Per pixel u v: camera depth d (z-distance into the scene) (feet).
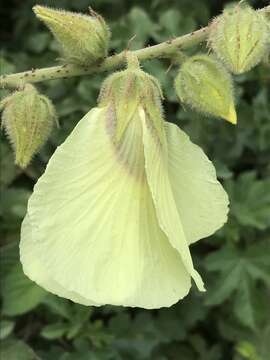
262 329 0.97
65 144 0.57
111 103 0.59
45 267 0.56
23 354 0.88
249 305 0.95
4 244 0.96
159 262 0.57
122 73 0.61
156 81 0.61
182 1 1.12
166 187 0.58
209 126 1.01
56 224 0.56
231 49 0.63
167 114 1.04
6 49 1.17
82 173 0.57
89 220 0.57
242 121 1.02
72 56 0.67
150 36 1.06
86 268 0.56
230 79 0.66
